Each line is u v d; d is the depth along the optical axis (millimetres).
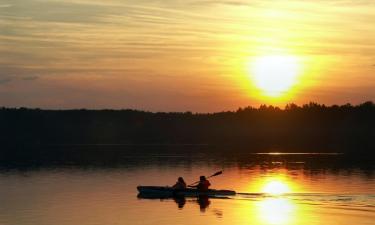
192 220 33656
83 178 58469
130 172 65562
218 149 131000
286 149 128125
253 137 170375
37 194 45250
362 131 157875
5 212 36250
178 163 79875
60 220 33594
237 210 36938
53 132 170125
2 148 131750
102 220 33625
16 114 170375
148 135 176750
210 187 49062
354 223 32250
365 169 68062
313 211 36188
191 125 180375
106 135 172875
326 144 146875
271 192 45344
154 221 33281
